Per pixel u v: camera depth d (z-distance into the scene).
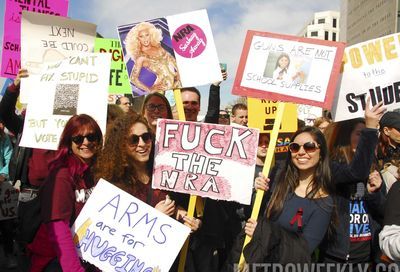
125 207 3.05
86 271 3.12
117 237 3.01
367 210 3.37
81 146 3.06
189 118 4.69
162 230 3.02
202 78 3.83
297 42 3.52
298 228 3.03
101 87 3.58
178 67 3.85
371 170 3.46
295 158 3.17
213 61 3.83
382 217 3.38
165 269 2.98
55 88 3.63
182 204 3.75
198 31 3.85
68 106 3.59
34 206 2.95
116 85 5.38
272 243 2.92
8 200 5.80
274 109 4.87
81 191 3.06
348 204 3.27
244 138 3.32
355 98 3.81
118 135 3.18
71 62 3.65
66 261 2.73
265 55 3.57
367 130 3.14
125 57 3.91
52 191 2.81
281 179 3.28
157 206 3.21
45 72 3.69
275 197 3.24
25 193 4.73
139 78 3.89
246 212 4.36
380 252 3.29
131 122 3.22
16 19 4.60
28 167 4.75
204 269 3.90
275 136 3.43
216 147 3.35
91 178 3.16
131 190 3.19
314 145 3.12
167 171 3.38
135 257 2.99
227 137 3.34
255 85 3.56
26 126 3.65
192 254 3.83
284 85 3.50
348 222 3.23
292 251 2.89
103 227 3.01
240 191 3.29
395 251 2.61
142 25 3.91
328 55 3.45
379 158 3.87
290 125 4.84
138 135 3.19
